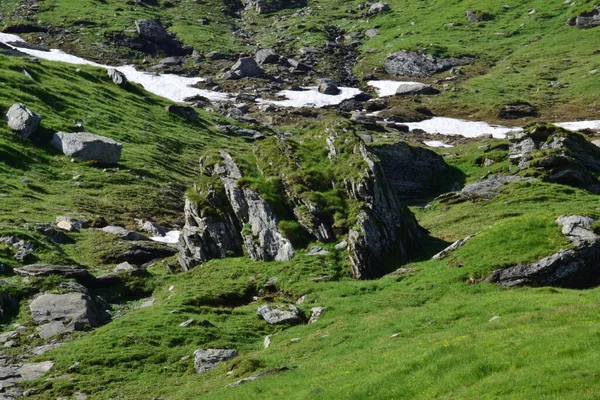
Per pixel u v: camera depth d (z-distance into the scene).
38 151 90.75
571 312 30.42
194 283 54.53
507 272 43.31
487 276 43.78
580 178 77.12
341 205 58.22
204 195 63.34
